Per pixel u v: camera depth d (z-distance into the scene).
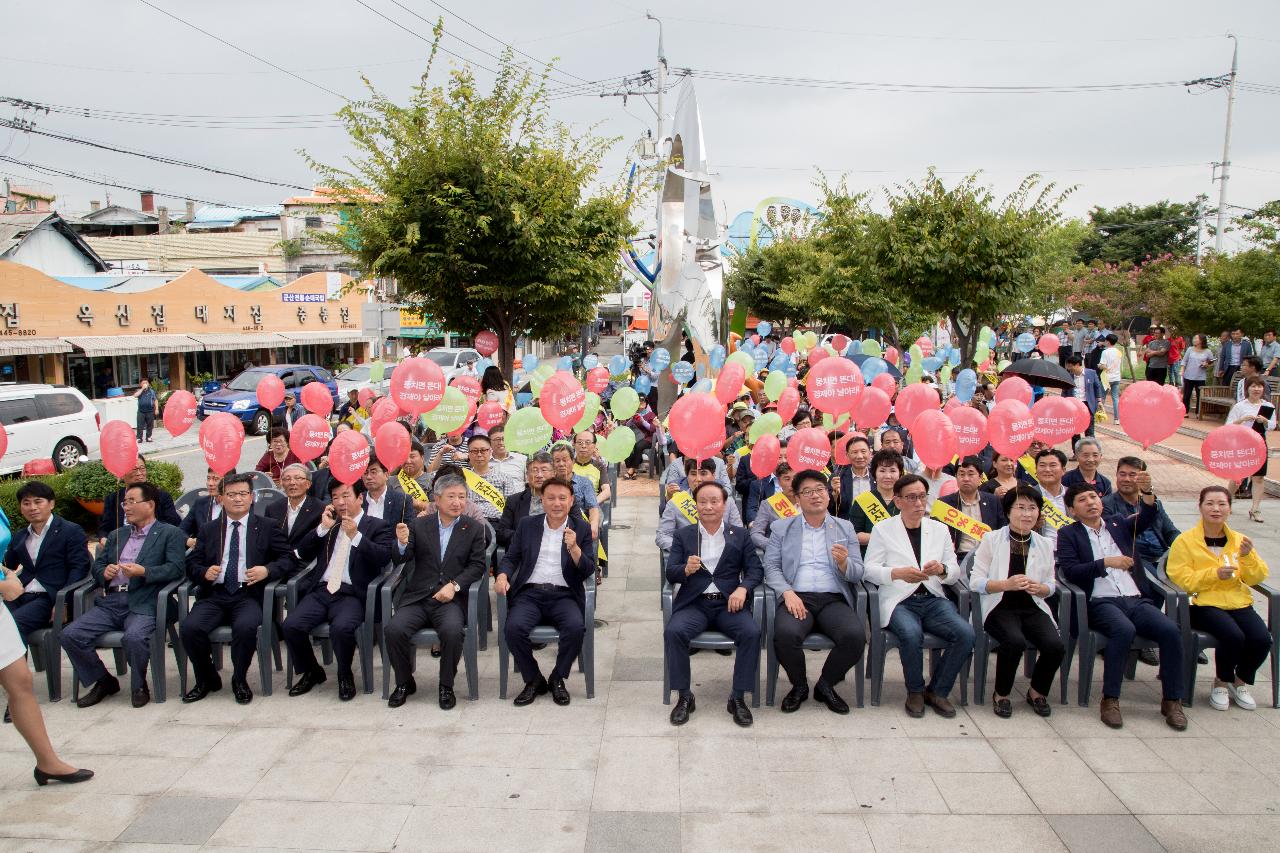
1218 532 5.29
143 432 18.86
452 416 7.25
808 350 16.47
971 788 4.36
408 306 14.29
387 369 23.17
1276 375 16.83
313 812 4.21
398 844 3.94
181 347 25.00
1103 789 4.34
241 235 39.66
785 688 5.74
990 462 8.51
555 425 7.02
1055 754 4.71
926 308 13.58
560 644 5.45
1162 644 5.06
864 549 5.98
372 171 12.59
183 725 5.21
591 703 5.46
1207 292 19.44
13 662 4.36
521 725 5.15
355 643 5.57
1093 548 5.53
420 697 5.61
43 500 5.75
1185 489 11.62
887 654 6.36
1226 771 4.50
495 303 13.10
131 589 5.61
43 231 27.84
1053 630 5.21
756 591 5.38
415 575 5.61
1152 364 18.16
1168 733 4.96
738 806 4.22
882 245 13.44
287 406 11.20
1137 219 46.16
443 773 4.57
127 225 43.16
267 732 5.10
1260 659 5.18
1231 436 5.25
